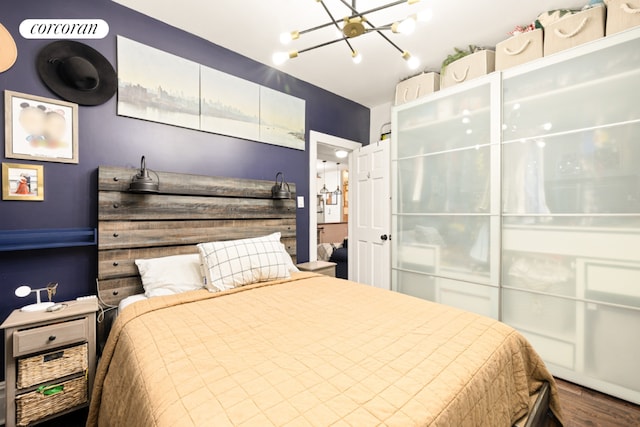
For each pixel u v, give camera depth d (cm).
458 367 94
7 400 137
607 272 185
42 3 174
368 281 351
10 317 145
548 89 206
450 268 264
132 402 91
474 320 133
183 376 88
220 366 93
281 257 214
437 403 77
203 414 70
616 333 182
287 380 85
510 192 226
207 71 240
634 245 176
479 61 242
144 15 210
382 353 102
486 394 93
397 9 210
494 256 232
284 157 298
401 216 307
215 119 245
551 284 207
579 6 205
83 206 186
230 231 246
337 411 71
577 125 195
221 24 223
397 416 70
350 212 383
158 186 204
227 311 147
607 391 184
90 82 185
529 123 215
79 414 164
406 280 303
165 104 218
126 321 137
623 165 179
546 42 207
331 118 349
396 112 307
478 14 217
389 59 278
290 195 280
